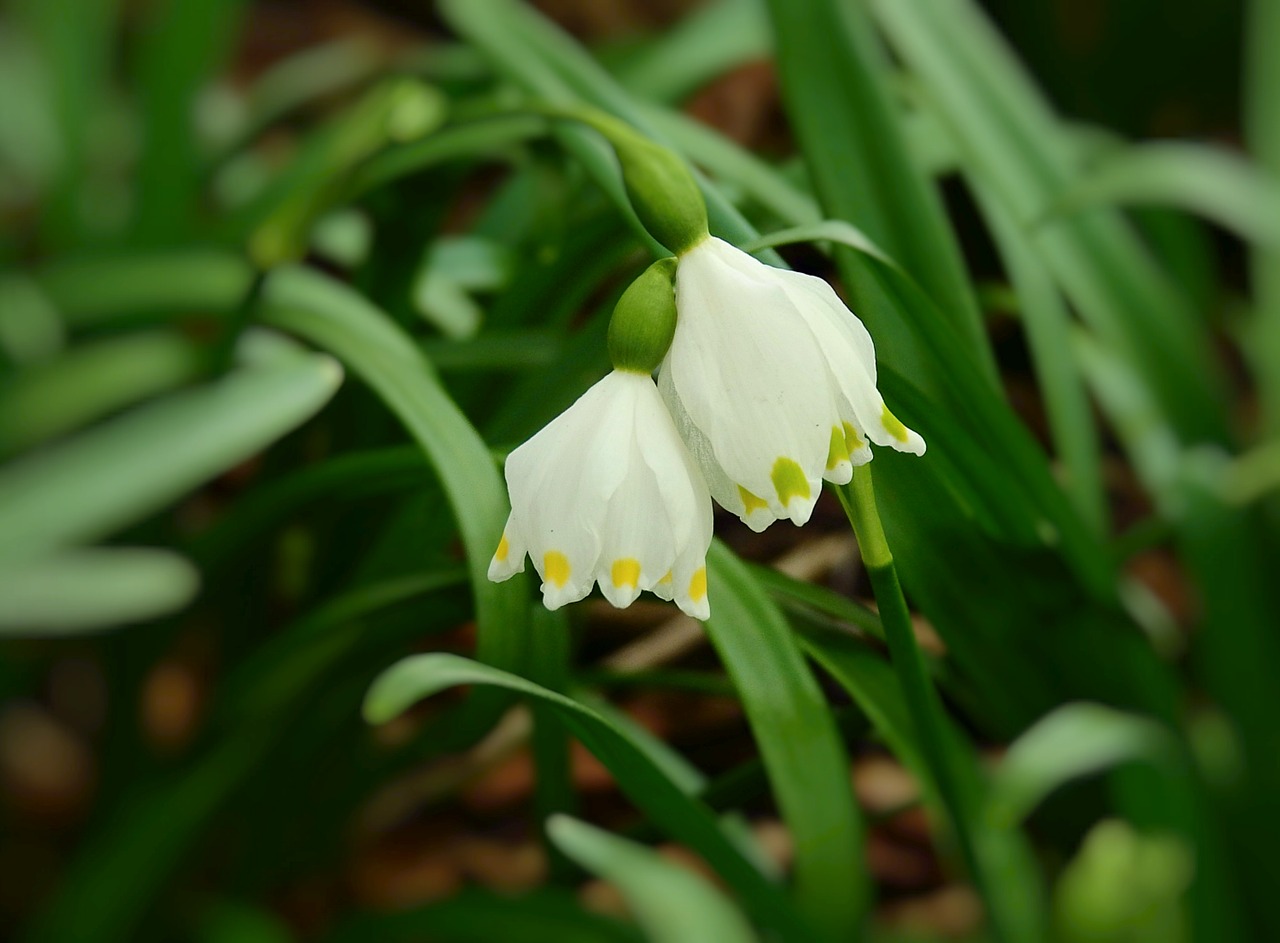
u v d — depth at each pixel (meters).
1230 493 0.39
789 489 0.24
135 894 0.35
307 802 0.37
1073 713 0.30
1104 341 0.41
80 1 0.52
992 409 0.31
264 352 0.42
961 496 0.31
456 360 0.33
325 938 0.36
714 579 0.29
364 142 0.39
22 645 0.45
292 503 0.33
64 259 0.46
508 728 0.40
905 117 0.41
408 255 0.39
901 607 0.27
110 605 0.35
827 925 0.29
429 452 0.30
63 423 0.40
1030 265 0.38
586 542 0.25
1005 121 0.41
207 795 0.35
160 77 0.48
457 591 0.32
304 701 0.34
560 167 0.39
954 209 0.47
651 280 0.25
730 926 0.29
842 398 0.25
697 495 0.25
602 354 0.32
